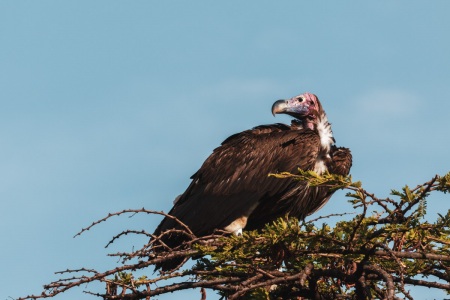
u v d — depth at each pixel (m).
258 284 10.13
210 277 11.27
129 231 10.68
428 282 10.43
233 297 9.88
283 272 10.99
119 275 10.84
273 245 10.83
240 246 10.67
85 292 10.45
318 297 11.13
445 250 10.77
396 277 10.64
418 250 10.61
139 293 10.78
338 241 10.48
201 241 11.22
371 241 10.32
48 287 10.20
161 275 10.97
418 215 10.30
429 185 10.09
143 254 10.61
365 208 10.12
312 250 10.80
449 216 10.28
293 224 10.52
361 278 10.45
